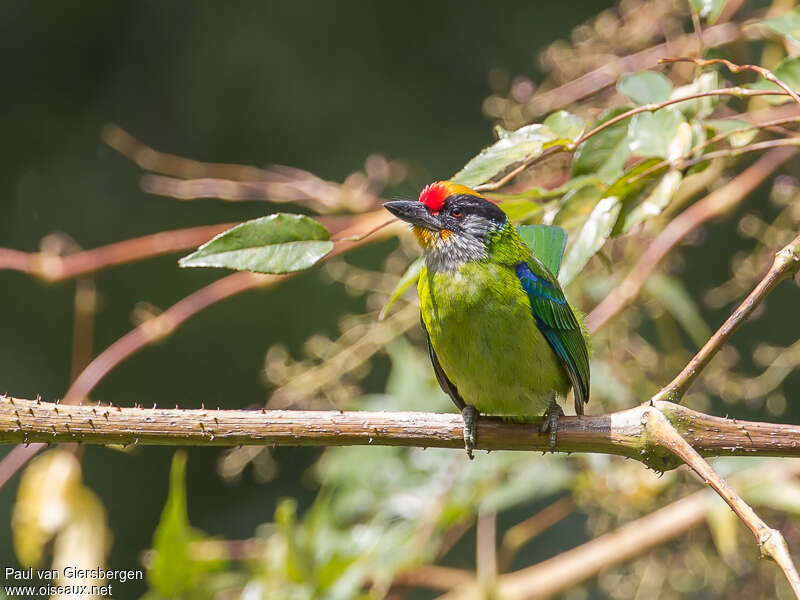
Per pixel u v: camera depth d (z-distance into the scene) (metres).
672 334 10.02
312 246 6.44
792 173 9.58
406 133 17.91
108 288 17.52
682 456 5.63
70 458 8.55
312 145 17.83
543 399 7.54
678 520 9.30
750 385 9.59
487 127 17.89
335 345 10.05
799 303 15.26
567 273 7.35
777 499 8.91
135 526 16.61
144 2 18.55
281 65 17.95
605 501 9.73
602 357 9.88
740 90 6.75
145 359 17.19
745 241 14.38
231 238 6.34
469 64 18.11
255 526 16.33
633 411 6.07
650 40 10.03
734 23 9.36
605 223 7.29
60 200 17.73
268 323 17.30
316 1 18.25
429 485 9.80
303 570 9.12
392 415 6.34
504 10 18.20
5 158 17.77
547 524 10.20
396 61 18.19
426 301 7.67
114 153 18.03
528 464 9.66
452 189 7.70
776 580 9.46
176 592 9.05
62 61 18.25
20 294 17.28
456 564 14.55
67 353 17.30
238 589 9.69
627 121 7.46
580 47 10.03
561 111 7.25
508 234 7.64
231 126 17.92
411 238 10.03
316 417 6.17
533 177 9.36
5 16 18.17
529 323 7.42
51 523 8.40
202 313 17.41
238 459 9.91
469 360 7.48
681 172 7.26
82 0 18.41
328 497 9.48
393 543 9.41
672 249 9.36
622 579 10.00
